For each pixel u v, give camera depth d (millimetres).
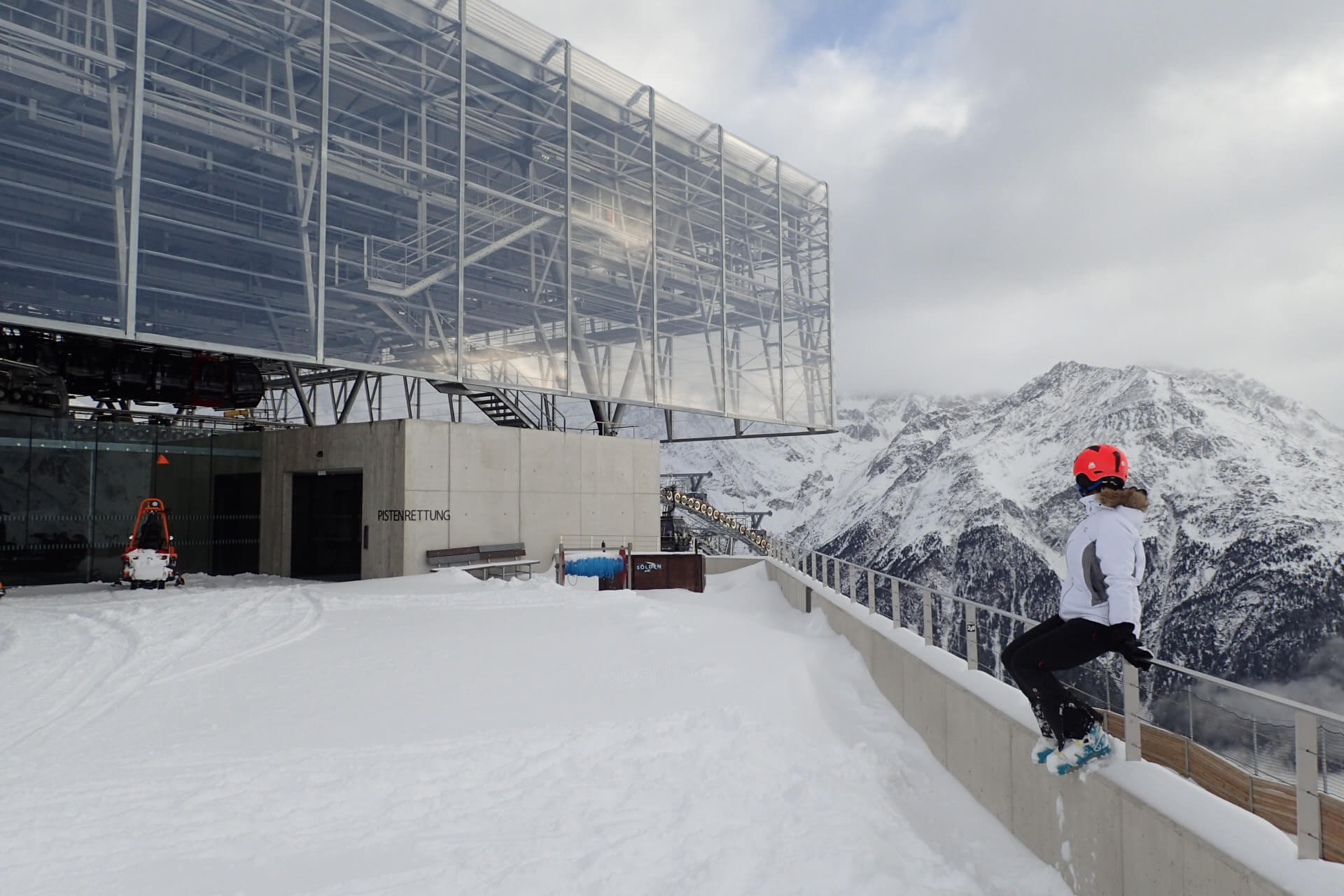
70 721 6918
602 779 5797
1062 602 4477
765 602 20328
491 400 35531
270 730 6672
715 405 42375
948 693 7266
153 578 18906
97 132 22719
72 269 22516
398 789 5461
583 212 35938
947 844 5590
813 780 6012
